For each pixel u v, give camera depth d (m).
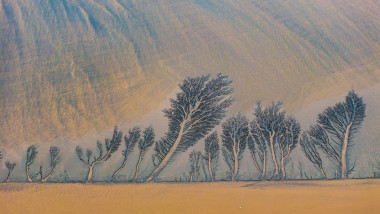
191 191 3.51
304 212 3.34
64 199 3.51
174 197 3.48
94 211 3.45
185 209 3.42
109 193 3.53
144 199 3.49
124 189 3.54
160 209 3.43
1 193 3.53
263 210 3.38
